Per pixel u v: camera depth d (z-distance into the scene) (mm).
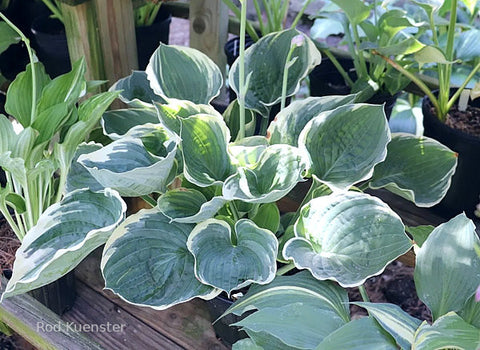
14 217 995
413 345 613
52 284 912
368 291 1145
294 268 850
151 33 1324
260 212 840
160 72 910
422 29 1117
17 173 788
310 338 654
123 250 755
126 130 895
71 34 1043
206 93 922
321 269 700
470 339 602
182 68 920
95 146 867
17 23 1332
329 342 626
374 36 1116
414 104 1436
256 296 718
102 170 685
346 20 1177
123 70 1128
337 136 806
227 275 714
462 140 958
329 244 734
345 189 764
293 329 659
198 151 776
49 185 898
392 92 1140
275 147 765
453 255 702
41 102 833
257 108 926
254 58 948
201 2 1224
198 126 768
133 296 723
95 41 1059
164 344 947
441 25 1170
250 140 836
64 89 837
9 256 906
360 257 712
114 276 734
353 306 1108
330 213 752
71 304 1001
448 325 624
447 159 875
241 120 838
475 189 999
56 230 760
